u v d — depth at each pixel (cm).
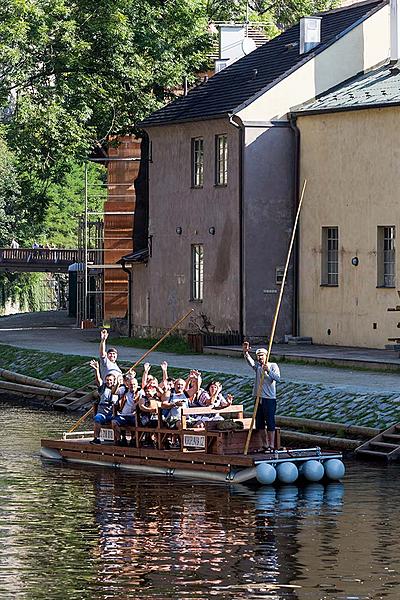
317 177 6956
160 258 7875
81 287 10312
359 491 3838
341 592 2781
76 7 8481
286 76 7112
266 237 7125
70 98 8412
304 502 3688
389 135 6519
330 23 7562
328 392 4953
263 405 4156
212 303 7381
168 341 7600
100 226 10544
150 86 8731
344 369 5812
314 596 2753
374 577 2889
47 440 4506
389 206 6519
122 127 8638
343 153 6794
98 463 4369
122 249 9888
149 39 8556
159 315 7906
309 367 5931
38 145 8356
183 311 7644
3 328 9962
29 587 2817
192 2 8719
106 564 2992
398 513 3525
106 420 4422
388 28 7269
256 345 7025
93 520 3459
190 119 7444
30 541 3216
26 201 9350
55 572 2930
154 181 7912
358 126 6700
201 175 7500
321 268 6938
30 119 8275
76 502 3703
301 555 3073
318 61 7156
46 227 16375
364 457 4384
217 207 7331
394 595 2761
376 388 4975
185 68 8738
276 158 7131
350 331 6750
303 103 7150
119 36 8412
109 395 4453
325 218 6906
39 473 4188
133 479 4094
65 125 8338
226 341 7062
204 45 8831
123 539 3234
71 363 6656
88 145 8506
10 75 8312
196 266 7562
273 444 4159
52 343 7888
